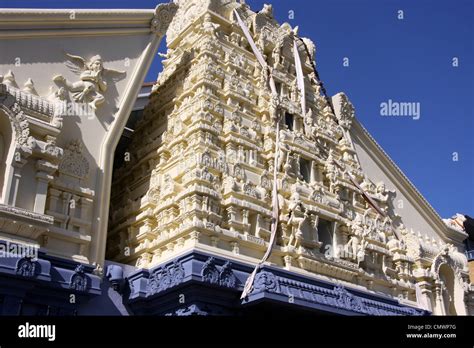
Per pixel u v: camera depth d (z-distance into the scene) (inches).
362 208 1053.2
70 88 768.3
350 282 898.7
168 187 798.5
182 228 729.0
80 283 661.9
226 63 952.3
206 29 958.4
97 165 765.9
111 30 832.3
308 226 872.9
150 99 1016.2
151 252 783.1
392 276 1005.8
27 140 674.2
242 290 708.0
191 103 879.7
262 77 999.6
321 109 1138.7
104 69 813.2
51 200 698.2
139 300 711.1
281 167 906.1
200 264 677.9
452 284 1144.8
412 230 1173.1
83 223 716.0
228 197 787.4
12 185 651.5
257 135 924.6
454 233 1295.5
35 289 629.9
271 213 829.2
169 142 884.0
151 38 882.1
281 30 1117.1
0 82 690.8
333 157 1057.5
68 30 780.6
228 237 749.9
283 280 724.0
